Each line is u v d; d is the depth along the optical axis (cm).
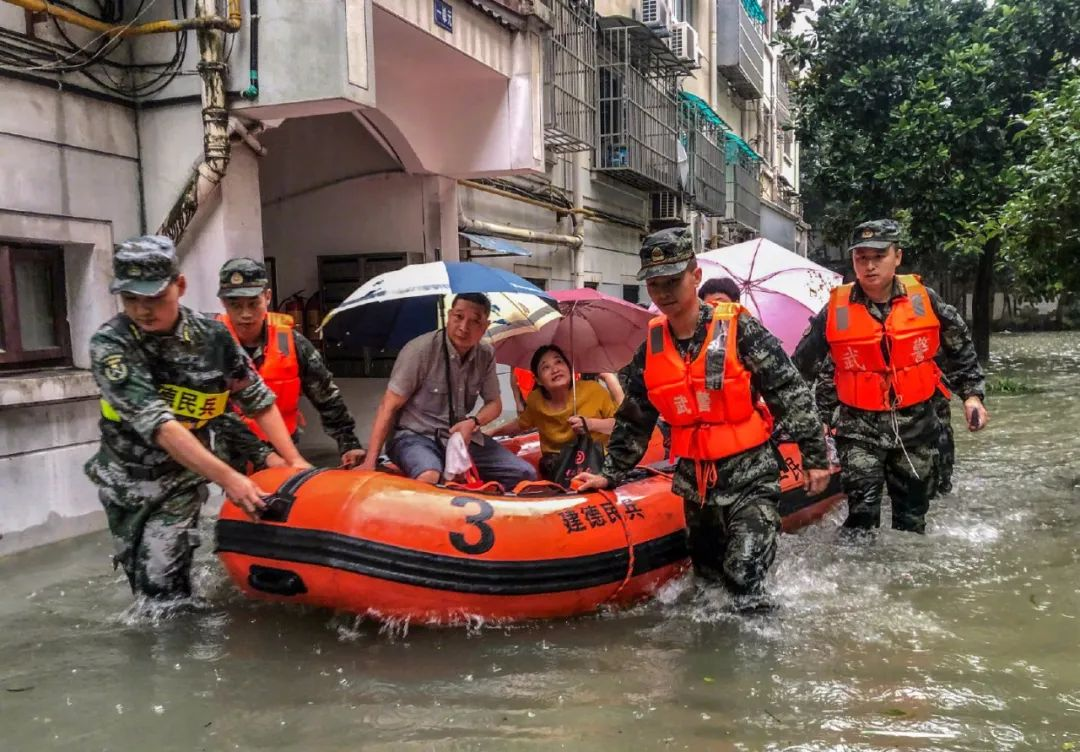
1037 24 1395
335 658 328
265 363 421
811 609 373
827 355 488
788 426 360
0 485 474
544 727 273
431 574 337
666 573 394
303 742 266
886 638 342
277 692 300
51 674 315
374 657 329
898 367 460
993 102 1409
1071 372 1542
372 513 340
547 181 1081
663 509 402
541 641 344
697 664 321
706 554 387
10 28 480
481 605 346
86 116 525
